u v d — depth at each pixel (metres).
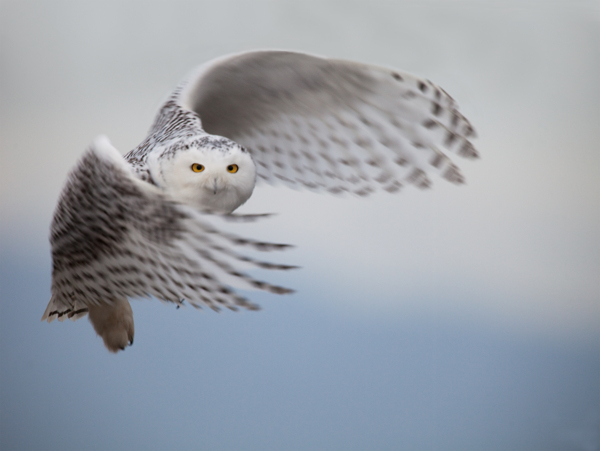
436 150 16.12
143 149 15.95
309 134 16.14
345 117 16.11
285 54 16.02
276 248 15.53
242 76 16.05
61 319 15.76
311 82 16.06
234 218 15.53
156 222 15.56
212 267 15.55
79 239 15.64
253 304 15.55
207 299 15.57
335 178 16.17
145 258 15.59
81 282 15.68
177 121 15.98
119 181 15.57
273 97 16.09
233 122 16.12
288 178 16.19
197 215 15.54
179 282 15.58
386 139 16.12
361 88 16.06
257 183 16.19
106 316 15.77
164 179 15.88
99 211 15.59
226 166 15.88
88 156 15.59
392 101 16.08
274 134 16.16
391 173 16.14
